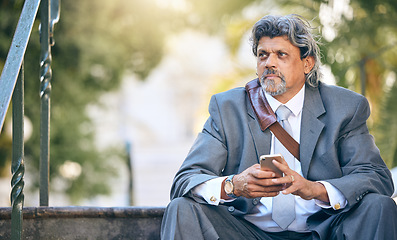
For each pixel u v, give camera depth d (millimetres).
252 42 3068
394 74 9930
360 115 3033
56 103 12953
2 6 11609
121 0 13180
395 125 8711
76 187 13453
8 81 2547
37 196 13133
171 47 15156
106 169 13703
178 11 13570
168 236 2717
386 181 2941
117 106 34156
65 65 12672
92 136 13562
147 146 41156
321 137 3008
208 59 39594
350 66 9664
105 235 3191
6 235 3068
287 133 3006
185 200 2789
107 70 13258
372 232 2697
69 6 12422
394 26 9750
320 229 2855
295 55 2992
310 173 2975
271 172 2723
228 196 2842
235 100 3098
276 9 10289
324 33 9477
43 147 3414
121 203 17859
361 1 9672
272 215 2953
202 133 3098
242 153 3014
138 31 13617
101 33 12820
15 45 2637
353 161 2957
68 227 3162
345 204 2803
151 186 36625
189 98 41375
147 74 14297
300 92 3062
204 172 2965
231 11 11195
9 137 12906
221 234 2895
